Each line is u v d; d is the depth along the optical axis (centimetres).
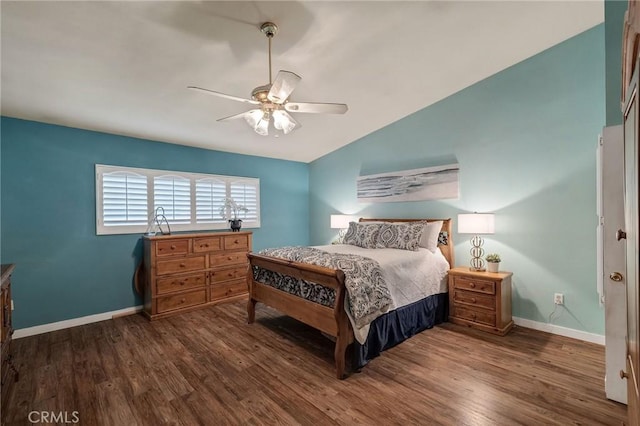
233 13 209
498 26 266
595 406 197
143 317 377
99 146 368
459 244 381
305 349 285
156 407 202
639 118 89
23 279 320
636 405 107
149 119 350
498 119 346
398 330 290
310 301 276
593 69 285
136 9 196
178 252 383
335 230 549
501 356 265
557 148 306
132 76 267
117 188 379
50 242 335
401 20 243
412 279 312
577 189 296
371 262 273
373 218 476
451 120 387
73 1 185
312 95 349
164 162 421
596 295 287
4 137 311
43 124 332
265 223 539
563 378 230
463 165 377
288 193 574
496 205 349
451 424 184
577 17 265
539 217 319
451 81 354
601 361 254
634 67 102
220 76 279
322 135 474
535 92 319
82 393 217
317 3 210
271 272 329
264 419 190
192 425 185
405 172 436
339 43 259
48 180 335
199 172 457
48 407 202
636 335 103
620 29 204
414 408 199
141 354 276
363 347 249
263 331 328
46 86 269
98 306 365
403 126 439
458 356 267
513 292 337
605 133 202
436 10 237
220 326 343
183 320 362
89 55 234
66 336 317
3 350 210
